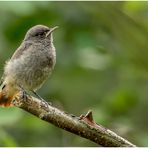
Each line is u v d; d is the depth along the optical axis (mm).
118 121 13539
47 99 14234
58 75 14375
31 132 13477
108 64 14641
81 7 14562
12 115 12219
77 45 14336
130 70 14867
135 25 14945
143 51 14930
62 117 8875
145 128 13961
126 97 14266
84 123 8805
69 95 14336
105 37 14875
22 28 14133
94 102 14312
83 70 14453
